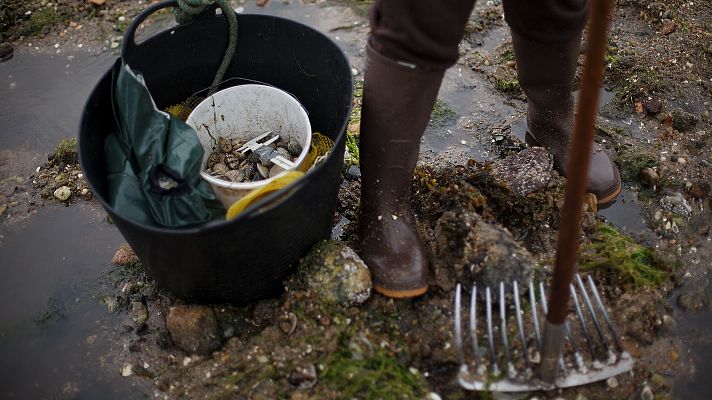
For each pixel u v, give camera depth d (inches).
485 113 96.7
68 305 77.0
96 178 65.2
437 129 94.6
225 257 62.3
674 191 84.7
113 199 64.4
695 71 99.3
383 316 70.4
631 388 67.2
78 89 102.7
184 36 76.0
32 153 93.5
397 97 63.4
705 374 69.6
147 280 77.9
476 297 70.3
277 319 70.2
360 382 65.1
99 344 73.3
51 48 109.1
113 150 66.9
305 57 77.7
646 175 85.7
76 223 85.3
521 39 73.4
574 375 64.9
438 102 98.3
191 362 69.9
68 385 70.4
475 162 85.0
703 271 78.0
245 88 79.0
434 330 69.4
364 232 73.5
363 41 108.3
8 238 83.9
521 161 82.7
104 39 110.2
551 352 60.5
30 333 75.0
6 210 86.8
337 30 110.5
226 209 72.1
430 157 90.4
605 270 74.8
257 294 71.6
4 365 72.6
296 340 68.1
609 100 97.5
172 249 60.2
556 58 74.0
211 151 81.6
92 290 78.0
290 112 79.4
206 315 70.4
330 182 65.8
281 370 66.7
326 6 115.3
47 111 99.3
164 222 64.2
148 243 60.7
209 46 78.7
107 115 70.3
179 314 70.7
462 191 78.8
